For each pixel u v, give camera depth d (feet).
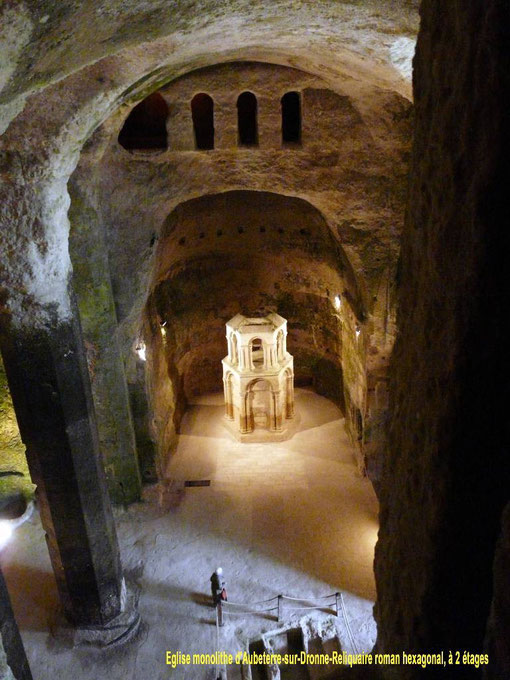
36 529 47.67
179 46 24.30
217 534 46.93
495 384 7.89
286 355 57.77
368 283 45.52
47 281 29.63
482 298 7.45
